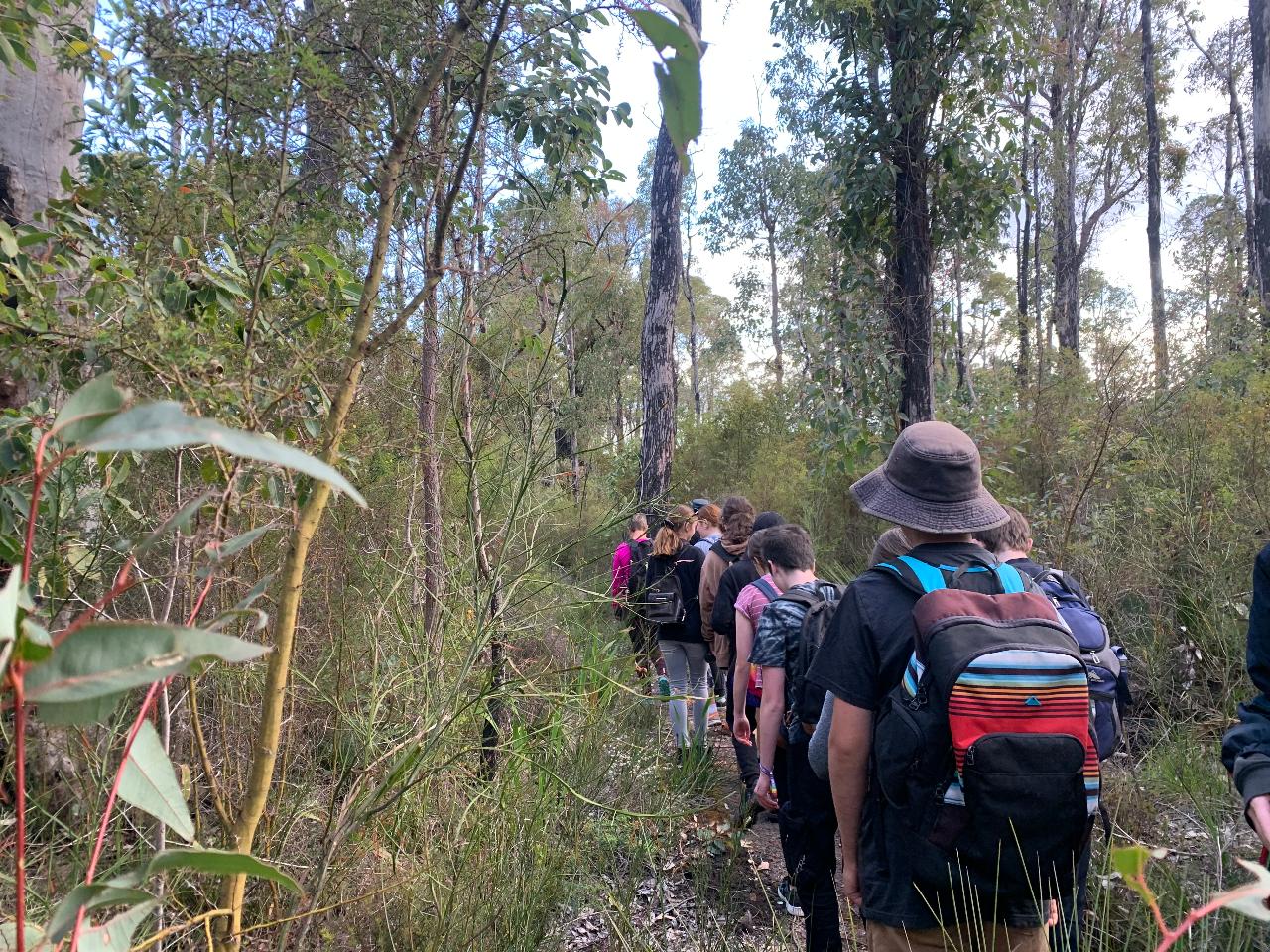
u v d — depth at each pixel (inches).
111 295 77.0
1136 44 753.6
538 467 132.5
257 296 74.0
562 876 120.0
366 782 93.4
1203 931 89.0
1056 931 81.4
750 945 119.2
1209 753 159.0
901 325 305.1
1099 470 255.1
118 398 26.2
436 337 133.5
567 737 142.3
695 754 182.9
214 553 47.4
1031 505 309.0
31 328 76.4
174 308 77.7
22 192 125.3
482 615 117.8
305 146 93.7
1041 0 302.2
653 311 382.9
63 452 25.1
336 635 113.0
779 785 127.6
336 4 87.6
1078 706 67.4
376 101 94.6
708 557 191.6
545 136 129.6
